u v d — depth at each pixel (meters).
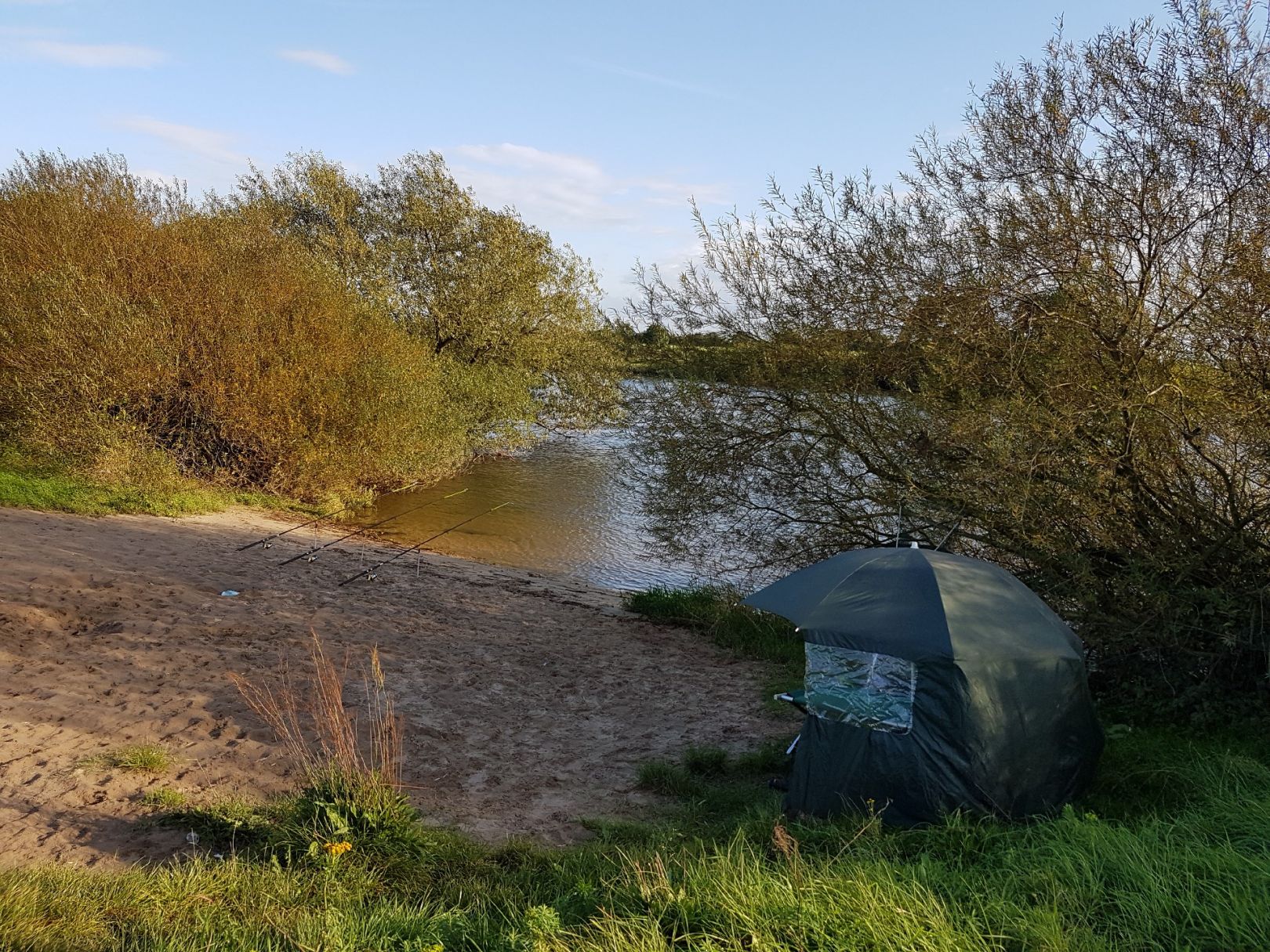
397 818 5.05
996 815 5.28
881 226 8.95
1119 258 7.44
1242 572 6.98
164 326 17.42
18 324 16.11
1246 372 6.70
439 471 23.02
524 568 15.46
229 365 18.39
